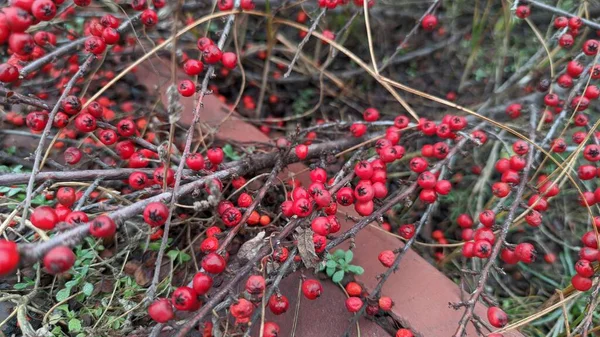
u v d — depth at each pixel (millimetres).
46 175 155
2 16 135
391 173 274
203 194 208
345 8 290
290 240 178
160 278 195
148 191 166
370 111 232
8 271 104
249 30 310
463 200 263
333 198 170
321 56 312
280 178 228
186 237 211
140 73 268
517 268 246
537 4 224
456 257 239
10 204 183
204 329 158
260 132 258
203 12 275
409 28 316
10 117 231
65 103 162
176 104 128
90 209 178
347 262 189
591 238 173
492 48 310
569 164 189
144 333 152
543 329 226
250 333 176
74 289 184
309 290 152
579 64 210
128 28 206
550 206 261
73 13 244
